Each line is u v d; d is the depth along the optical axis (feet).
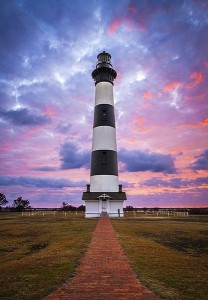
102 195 128.67
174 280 25.34
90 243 43.55
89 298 19.79
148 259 33.42
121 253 35.40
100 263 29.86
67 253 36.88
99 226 73.56
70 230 68.95
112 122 141.69
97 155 135.33
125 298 19.83
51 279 24.89
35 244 51.96
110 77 149.28
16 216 156.46
